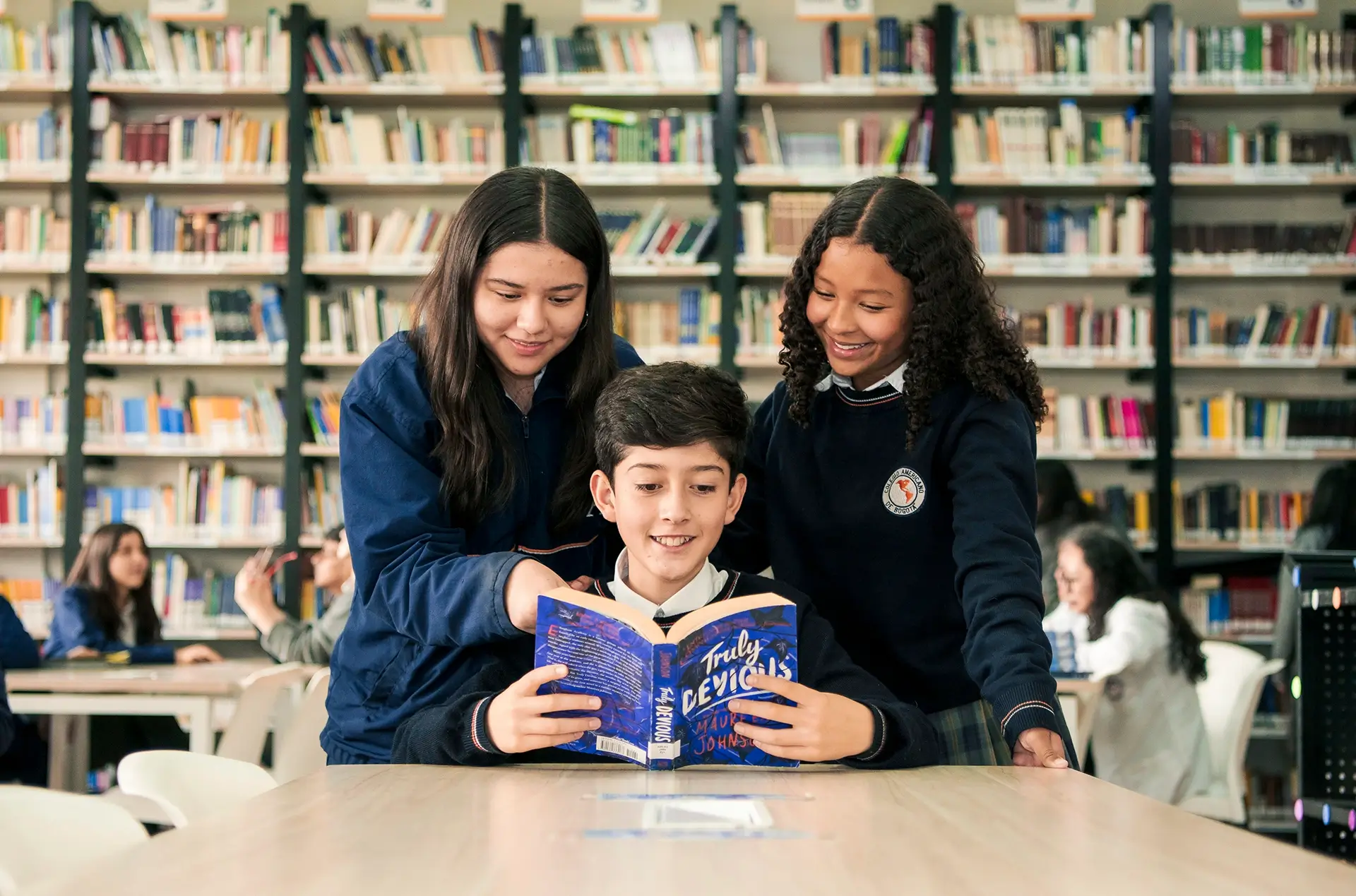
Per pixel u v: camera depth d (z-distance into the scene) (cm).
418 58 522
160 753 156
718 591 151
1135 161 520
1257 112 545
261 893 67
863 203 157
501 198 154
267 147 525
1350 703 245
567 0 554
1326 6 545
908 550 166
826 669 146
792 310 170
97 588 460
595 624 131
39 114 553
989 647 139
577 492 169
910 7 549
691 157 520
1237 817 374
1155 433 514
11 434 530
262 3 550
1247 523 518
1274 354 519
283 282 545
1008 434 157
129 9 548
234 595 522
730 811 97
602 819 93
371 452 156
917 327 158
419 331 163
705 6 551
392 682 156
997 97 525
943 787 113
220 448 523
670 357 518
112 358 520
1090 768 403
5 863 119
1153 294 516
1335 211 540
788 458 175
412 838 84
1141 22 532
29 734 379
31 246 532
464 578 140
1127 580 385
